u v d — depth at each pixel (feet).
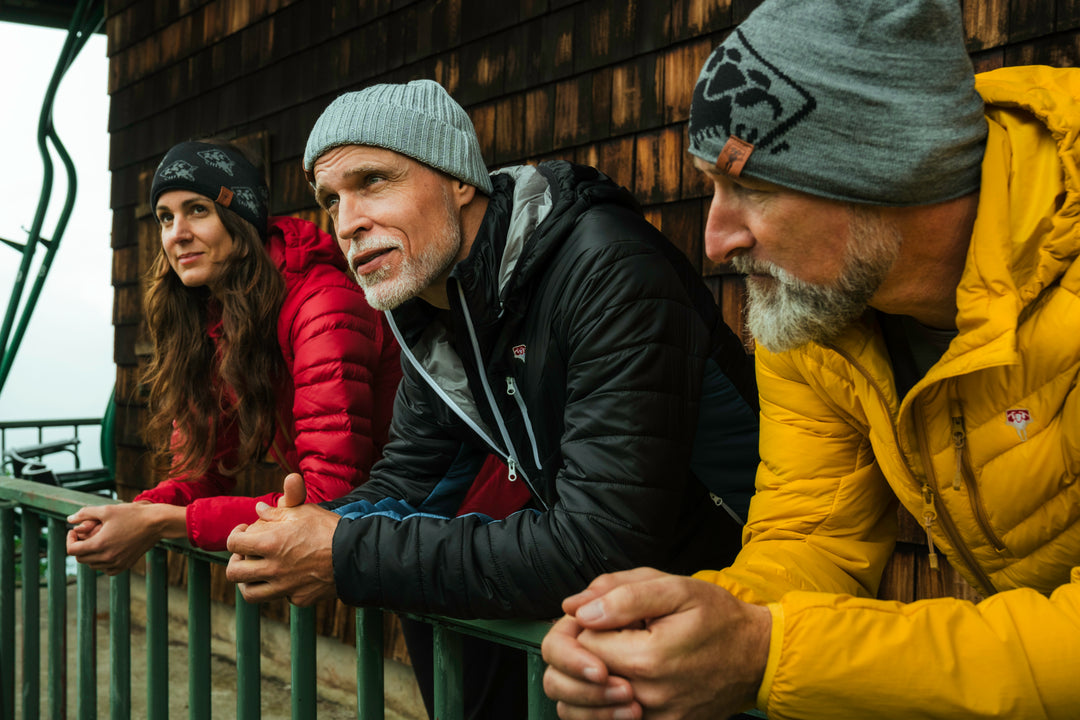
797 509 3.49
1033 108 2.66
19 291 17.90
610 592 2.34
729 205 2.80
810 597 2.43
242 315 5.19
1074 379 2.68
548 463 3.94
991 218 2.63
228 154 5.44
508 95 9.15
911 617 2.39
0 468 17.11
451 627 3.49
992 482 2.93
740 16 7.16
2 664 6.26
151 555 4.95
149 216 14.16
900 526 6.64
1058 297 2.67
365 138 3.81
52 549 5.70
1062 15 5.61
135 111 15.05
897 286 2.84
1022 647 2.27
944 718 2.29
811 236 2.70
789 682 2.34
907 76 2.55
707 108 2.74
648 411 3.31
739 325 7.25
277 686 11.47
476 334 3.79
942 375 2.72
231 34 12.89
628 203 3.82
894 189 2.58
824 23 2.58
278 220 5.61
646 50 7.88
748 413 3.93
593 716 2.37
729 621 2.34
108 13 15.84
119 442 15.05
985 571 3.25
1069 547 2.94
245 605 4.19
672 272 3.53
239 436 5.78
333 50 11.21
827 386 3.29
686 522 4.06
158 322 5.77
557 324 3.55
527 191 3.74
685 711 2.31
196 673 4.64
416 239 3.88
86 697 5.42
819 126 2.56
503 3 9.15
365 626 3.68
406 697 10.18
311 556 3.42
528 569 3.21
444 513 4.59
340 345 4.94
